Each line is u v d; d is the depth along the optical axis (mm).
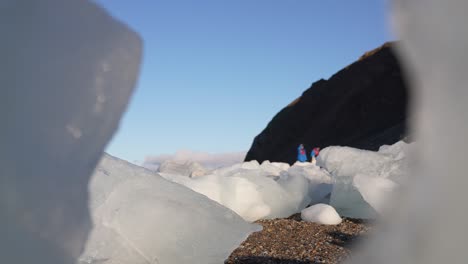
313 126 41750
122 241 2621
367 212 5453
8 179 747
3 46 745
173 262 2693
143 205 2793
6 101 743
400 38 595
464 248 524
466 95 538
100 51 800
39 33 768
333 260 3570
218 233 2889
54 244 800
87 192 871
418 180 609
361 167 5688
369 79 40594
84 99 792
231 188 5168
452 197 544
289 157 39938
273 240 4234
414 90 611
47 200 785
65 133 786
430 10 552
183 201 2959
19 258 758
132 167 3059
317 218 5109
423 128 595
